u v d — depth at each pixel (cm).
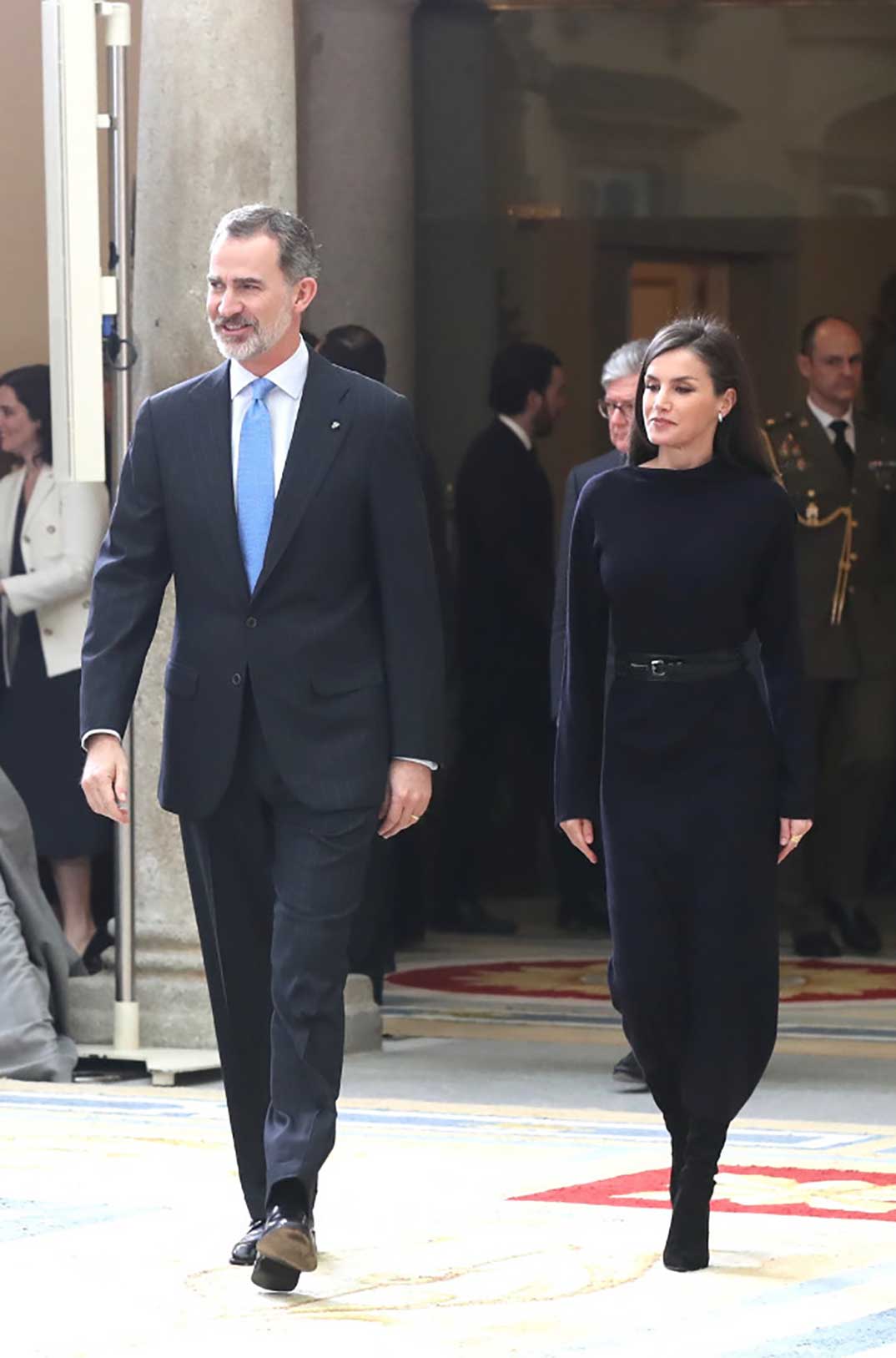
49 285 2873
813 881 4138
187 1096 2806
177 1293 1822
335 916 1847
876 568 4097
